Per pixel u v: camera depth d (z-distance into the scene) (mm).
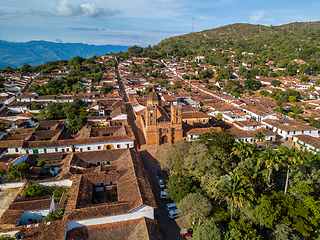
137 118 120938
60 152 82750
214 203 54812
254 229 46906
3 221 48156
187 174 67875
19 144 81125
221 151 65312
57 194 61344
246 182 47969
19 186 65688
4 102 137000
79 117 113188
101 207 49656
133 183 58656
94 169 71625
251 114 132500
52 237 42906
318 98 181250
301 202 50812
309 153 76188
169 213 56688
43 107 136750
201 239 44594
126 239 46812
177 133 94438
